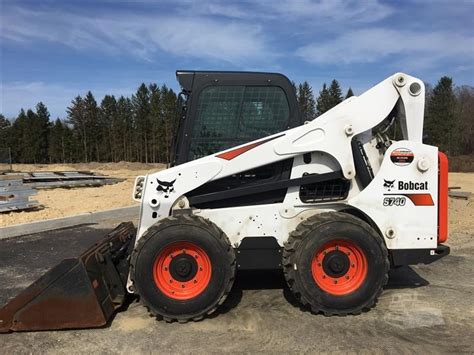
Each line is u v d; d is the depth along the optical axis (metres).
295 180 4.64
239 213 4.64
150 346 3.86
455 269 6.08
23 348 3.85
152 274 4.25
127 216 10.57
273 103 4.82
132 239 5.18
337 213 4.47
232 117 4.81
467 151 55.50
